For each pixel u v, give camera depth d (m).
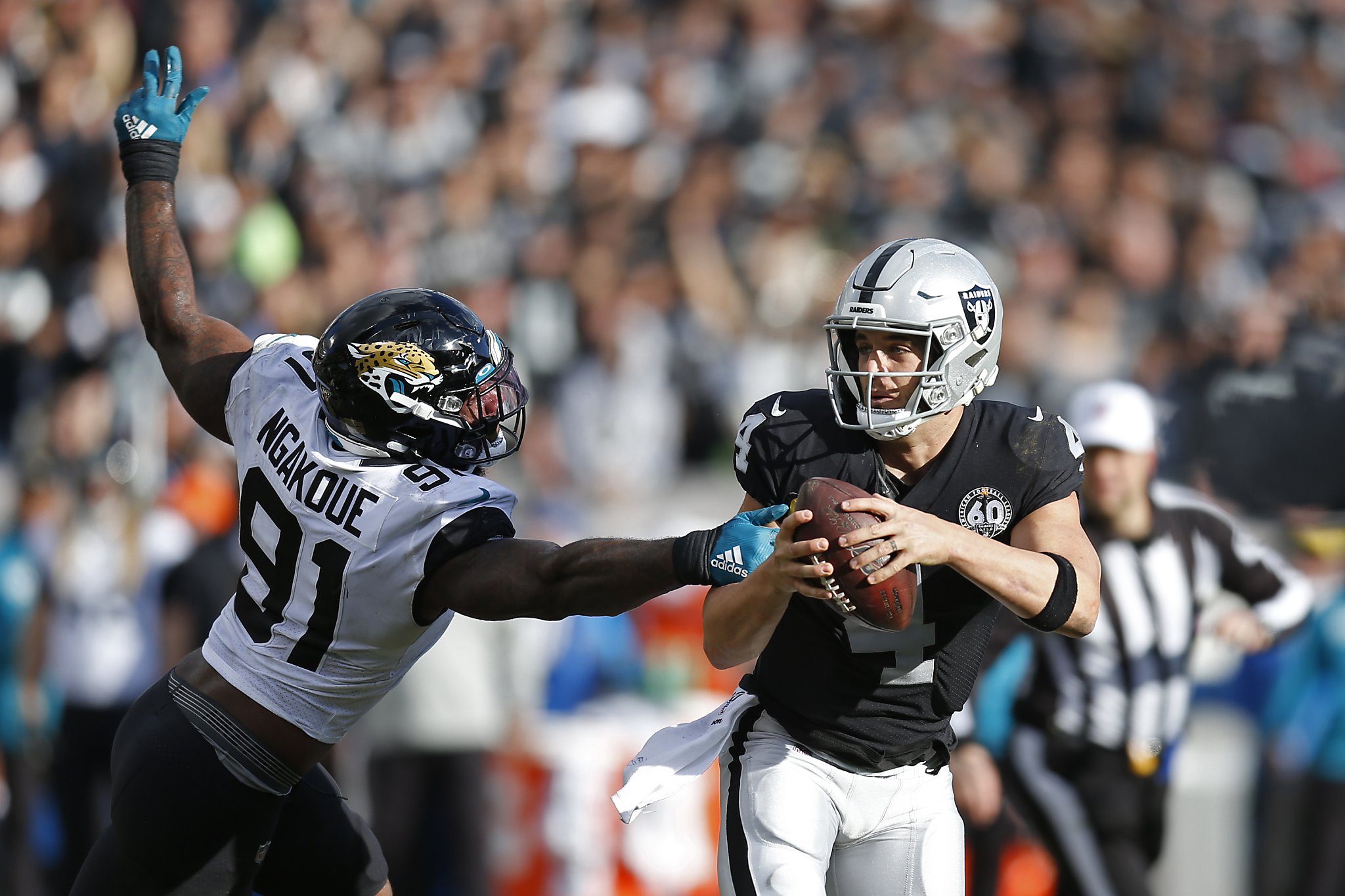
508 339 31.72
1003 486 12.03
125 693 23.28
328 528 11.71
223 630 12.45
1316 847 20.33
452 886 21.06
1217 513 17.98
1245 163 40.09
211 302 31.45
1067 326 31.80
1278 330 25.61
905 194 35.81
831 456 12.25
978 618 12.34
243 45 40.22
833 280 33.19
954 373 11.86
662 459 29.34
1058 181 37.09
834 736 12.48
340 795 13.76
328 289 32.44
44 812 25.67
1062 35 42.66
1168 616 17.72
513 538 11.39
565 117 38.97
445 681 21.11
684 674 22.48
